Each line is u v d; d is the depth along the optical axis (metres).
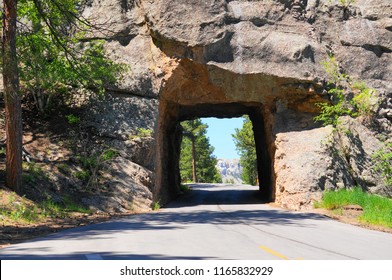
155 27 25.45
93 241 9.27
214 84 26.22
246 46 25.67
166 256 6.98
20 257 7.05
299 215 18.12
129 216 18.25
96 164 22.77
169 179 33.50
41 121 24.91
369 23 28.33
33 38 21.95
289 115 26.92
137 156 24.34
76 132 24.39
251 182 83.44
